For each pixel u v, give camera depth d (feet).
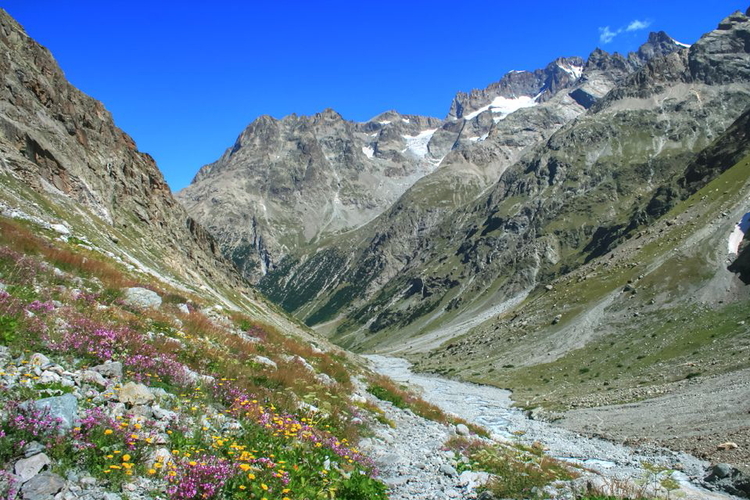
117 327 49.37
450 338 611.06
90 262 82.12
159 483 27.45
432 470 49.44
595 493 43.62
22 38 230.68
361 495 34.04
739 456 83.20
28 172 163.63
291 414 49.06
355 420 60.59
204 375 48.39
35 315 43.42
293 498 29.94
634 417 133.49
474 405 194.08
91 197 200.85
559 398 190.70
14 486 22.90
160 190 300.61
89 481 25.34
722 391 132.77
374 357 572.51
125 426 30.42
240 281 361.71
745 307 214.28
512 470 49.80
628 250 357.20
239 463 30.68
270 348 84.69
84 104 257.34
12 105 188.65
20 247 71.05
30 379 32.07
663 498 44.93
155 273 167.63
